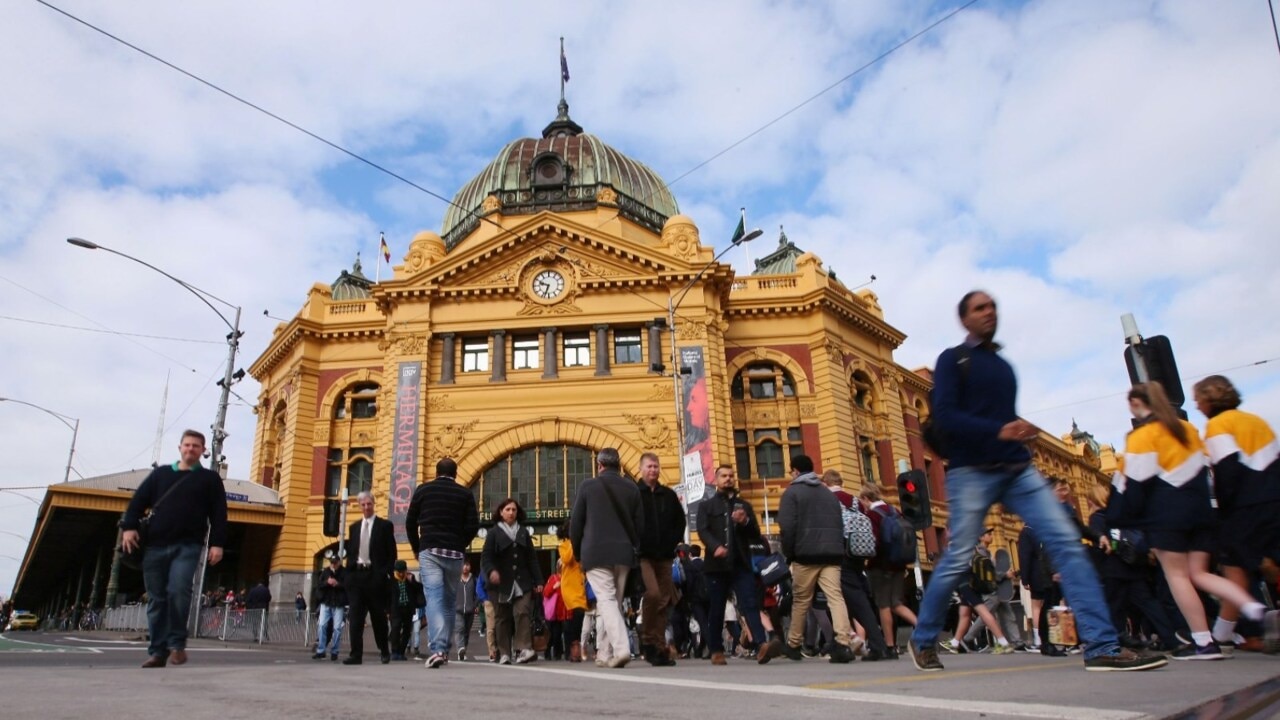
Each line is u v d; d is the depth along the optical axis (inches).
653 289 1386.6
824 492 391.9
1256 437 281.6
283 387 1609.3
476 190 1732.3
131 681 201.6
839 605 379.6
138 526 322.0
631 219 1614.2
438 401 1337.4
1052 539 205.8
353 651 435.5
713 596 389.4
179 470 331.3
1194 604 265.0
